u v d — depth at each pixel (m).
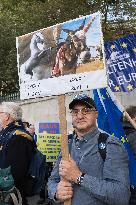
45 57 3.61
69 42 3.48
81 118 3.32
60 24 3.56
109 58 5.49
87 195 3.19
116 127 4.53
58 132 6.56
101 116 4.66
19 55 3.77
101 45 3.32
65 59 3.49
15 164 4.24
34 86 3.65
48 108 13.45
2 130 4.49
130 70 5.38
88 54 3.38
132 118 4.53
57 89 3.51
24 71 3.73
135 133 4.33
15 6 21.33
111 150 3.19
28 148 4.37
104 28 18.27
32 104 13.78
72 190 3.22
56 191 3.33
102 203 3.18
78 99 3.33
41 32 3.66
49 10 17.92
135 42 5.40
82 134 3.35
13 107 4.53
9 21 18.11
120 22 18.23
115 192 3.07
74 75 3.42
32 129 6.62
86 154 3.26
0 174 4.23
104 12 18.38
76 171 3.17
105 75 3.30
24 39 3.76
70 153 3.38
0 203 4.23
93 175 3.19
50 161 6.25
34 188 4.62
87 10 18.41
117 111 4.60
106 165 3.16
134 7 18.17
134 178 4.14
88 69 3.37
